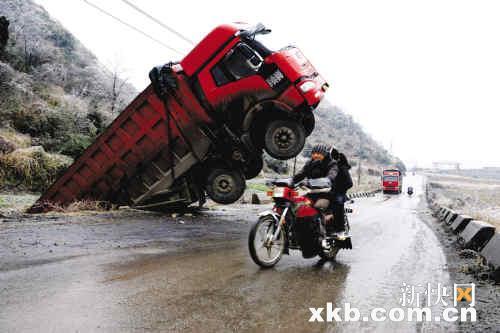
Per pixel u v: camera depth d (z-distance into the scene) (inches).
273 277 183.5
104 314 125.6
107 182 476.7
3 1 1337.4
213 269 194.9
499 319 133.1
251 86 417.1
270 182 218.1
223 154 466.6
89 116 1025.5
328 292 161.8
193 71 432.8
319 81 433.4
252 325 121.3
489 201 1907.0
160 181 471.8
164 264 203.0
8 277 166.2
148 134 456.8
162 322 120.6
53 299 138.9
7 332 108.3
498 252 200.7
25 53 1160.8
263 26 414.6
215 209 597.9
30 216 373.7
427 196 2011.6
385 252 267.0
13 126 810.2
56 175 678.5
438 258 247.3
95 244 254.1
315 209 209.3
